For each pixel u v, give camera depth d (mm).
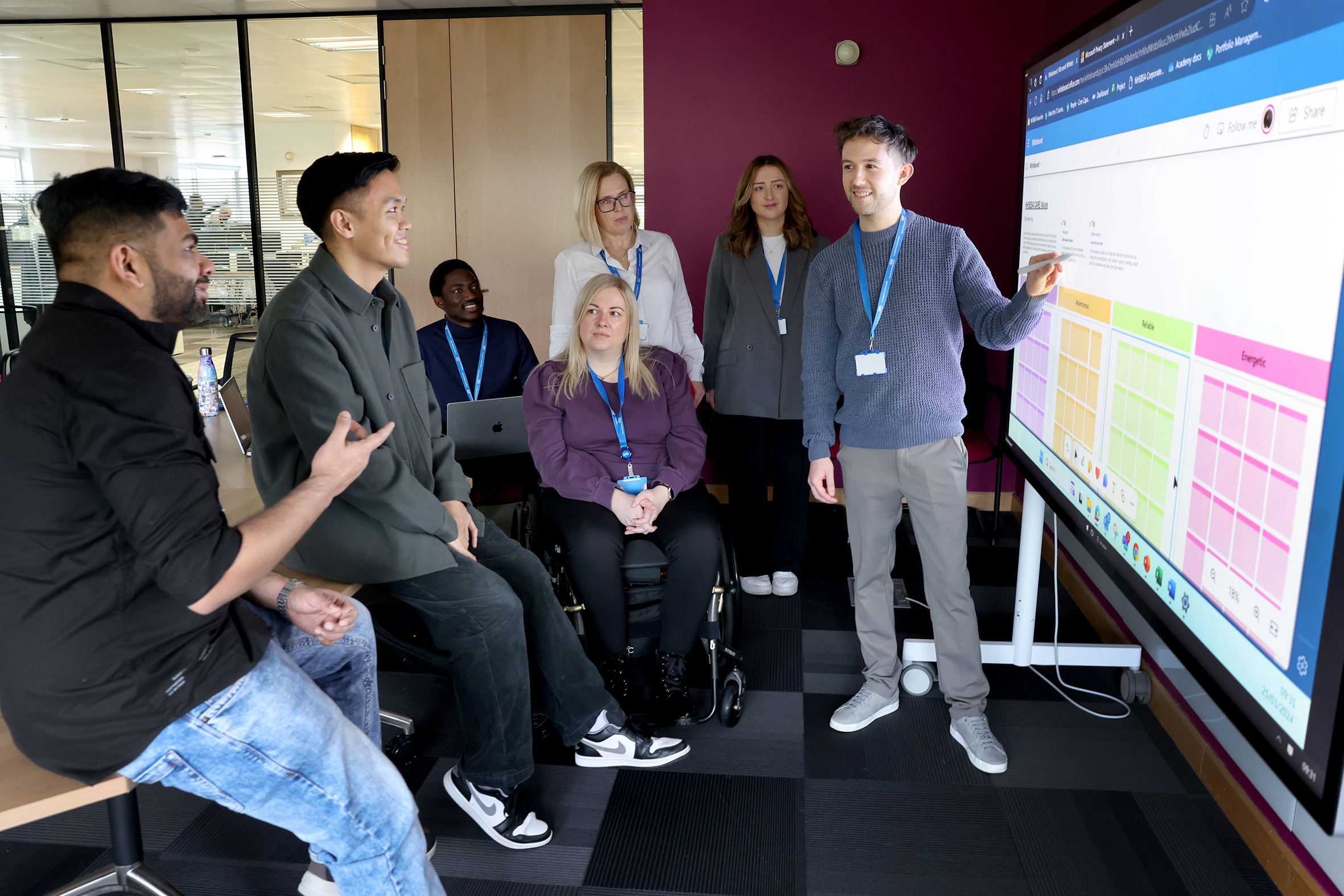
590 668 2467
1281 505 1413
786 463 3670
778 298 3609
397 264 2043
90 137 6645
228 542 1322
